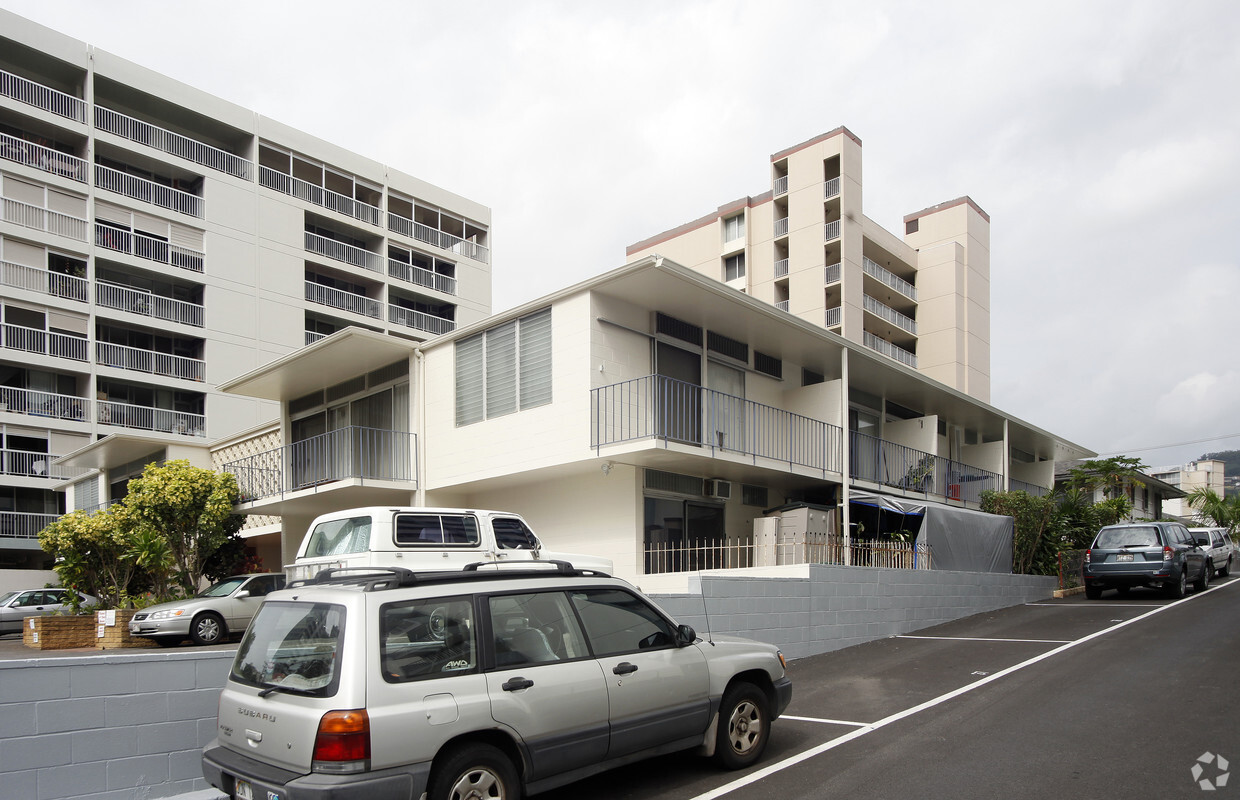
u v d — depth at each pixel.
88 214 32.69
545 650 5.51
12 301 30.70
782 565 13.68
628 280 13.28
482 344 15.73
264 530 21.92
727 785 6.08
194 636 14.39
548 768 5.27
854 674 10.33
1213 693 8.06
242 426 36.28
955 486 22.20
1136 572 17.19
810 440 17.50
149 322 34.09
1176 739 6.61
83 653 14.34
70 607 18.27
